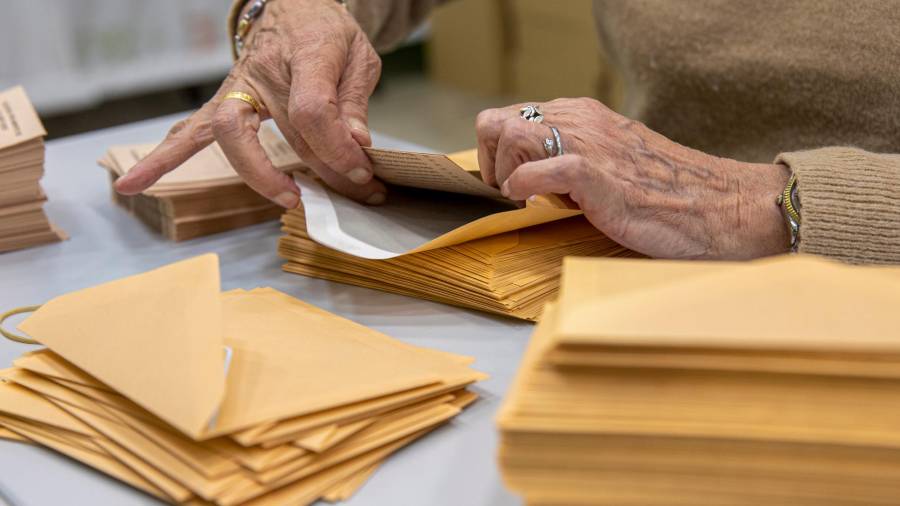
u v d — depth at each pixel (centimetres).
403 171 71
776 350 34
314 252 75
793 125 91
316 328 58
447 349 61
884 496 34
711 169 69
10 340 65
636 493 36
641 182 67
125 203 94
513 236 70
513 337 63
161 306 53
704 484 35
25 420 54
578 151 68
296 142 79
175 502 46
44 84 221
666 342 33
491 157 73
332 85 77
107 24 228
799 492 35
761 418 35
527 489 36
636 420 35
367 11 109
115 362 50
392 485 47
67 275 78
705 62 93
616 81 255
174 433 48
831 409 35
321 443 45
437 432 52
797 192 65
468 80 319
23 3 211
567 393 37
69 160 111
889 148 83
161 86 245
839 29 84
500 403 54
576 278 39
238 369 50
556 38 273
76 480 49
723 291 36
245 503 44
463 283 65
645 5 96
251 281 75
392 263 69
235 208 88
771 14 89
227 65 253
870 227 62
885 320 34
